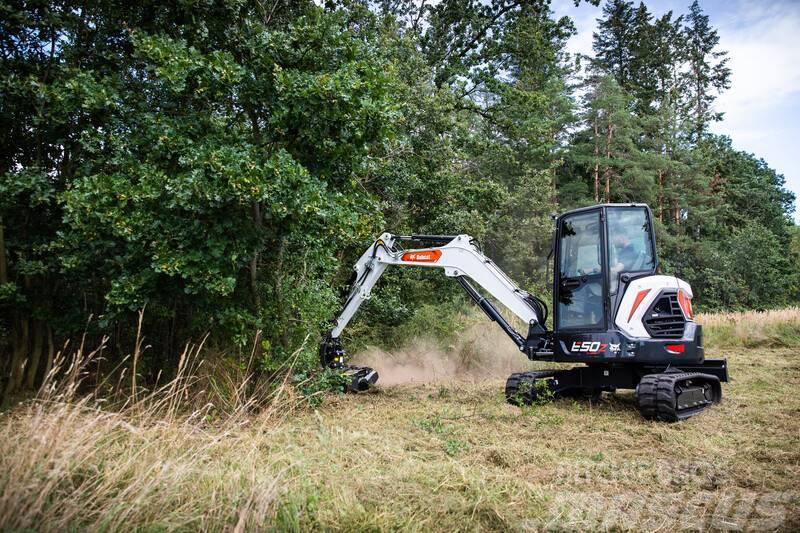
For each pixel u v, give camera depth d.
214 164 5.75
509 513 3.52
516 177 22.67
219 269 6.04
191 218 6.07
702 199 36.84
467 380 10.01
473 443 5.43
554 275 7.59
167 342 7.60
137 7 7.21
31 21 6.57
